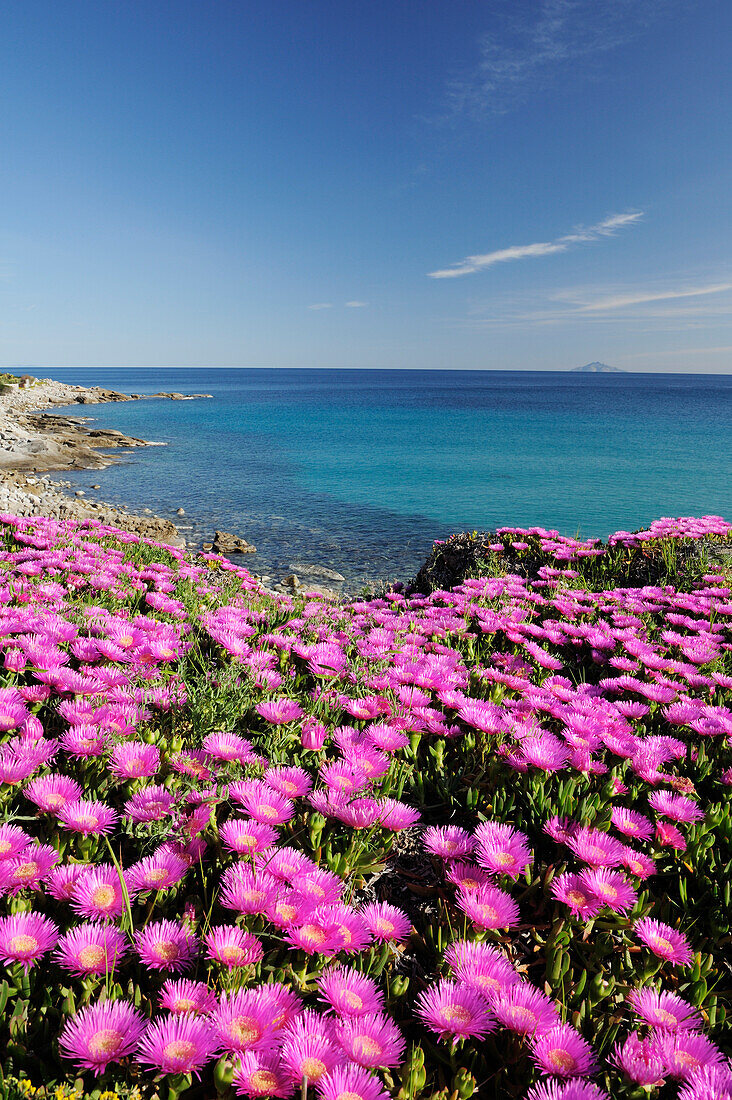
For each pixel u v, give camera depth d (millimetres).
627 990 1615
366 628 4617
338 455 40500
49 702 2523
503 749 2473
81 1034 1188
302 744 2428
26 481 25922
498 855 1795
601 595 5598
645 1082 1271
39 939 1392
